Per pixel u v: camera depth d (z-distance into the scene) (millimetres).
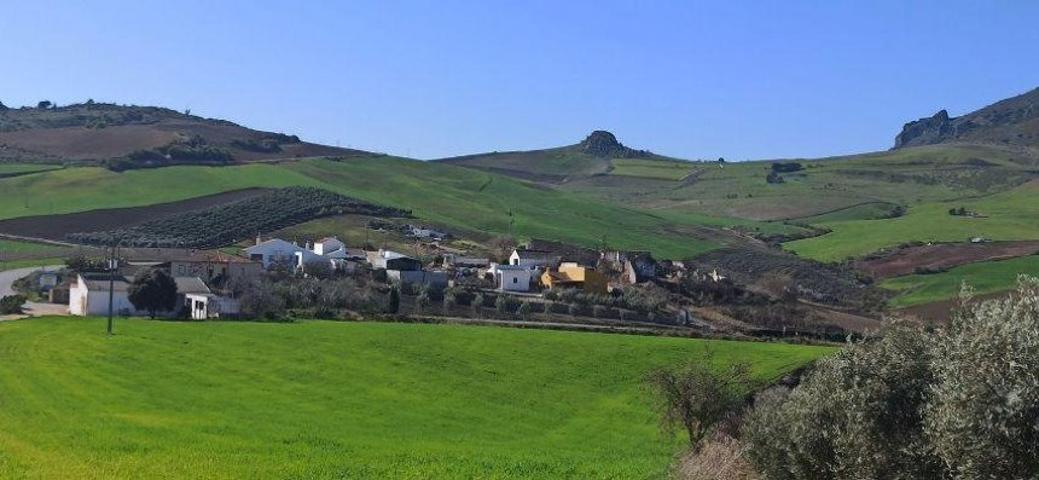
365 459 52938
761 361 89812
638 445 66500
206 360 84875
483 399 79250
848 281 167625
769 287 153125
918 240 197250
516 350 93750
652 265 160375
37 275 130000
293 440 58344
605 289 138625
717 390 59031
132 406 67000
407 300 125375
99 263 130500
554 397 81500
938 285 151750
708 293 142000
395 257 141125
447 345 94312
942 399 24297
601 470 52438
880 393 28375
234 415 66688
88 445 52406
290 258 144125
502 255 167250
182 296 115938
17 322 98938
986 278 151500
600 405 79875
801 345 99500
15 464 46375
